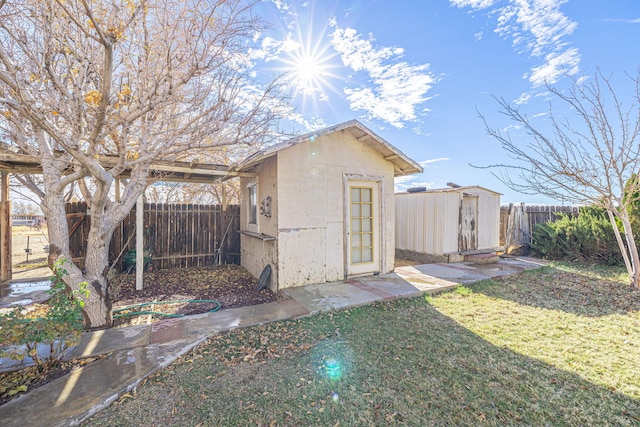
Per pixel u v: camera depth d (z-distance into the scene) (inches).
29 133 146.5
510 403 89.3
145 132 171.2
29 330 99.7
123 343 128.9
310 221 225.6
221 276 277.9
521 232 381.4
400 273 261.9
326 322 153.9
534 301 185.9
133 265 271.3
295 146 219.6
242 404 89.4
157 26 153.2
